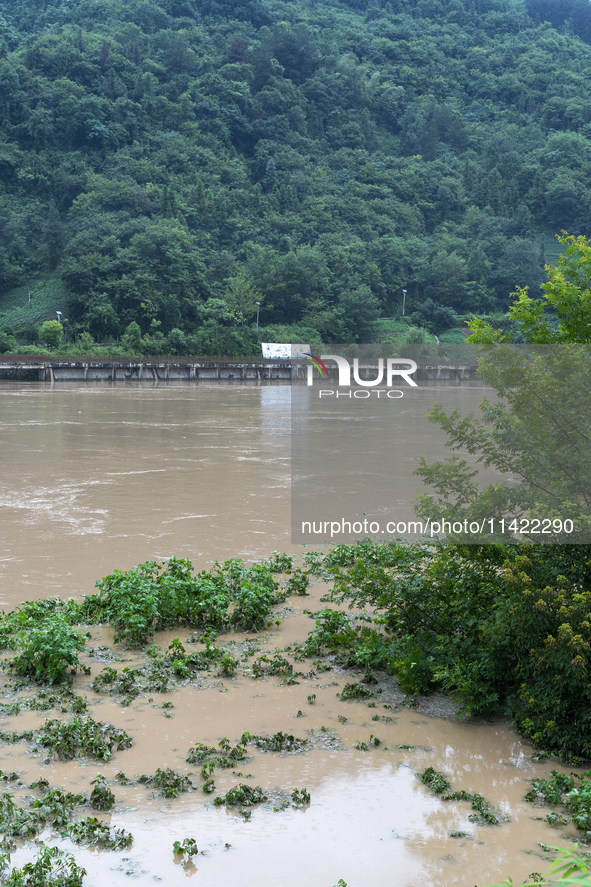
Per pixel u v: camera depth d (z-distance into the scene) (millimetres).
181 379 101188
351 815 5273
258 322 142625
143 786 5629
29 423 37500
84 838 4941
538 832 5102
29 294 143500
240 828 5109
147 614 8906
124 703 7023
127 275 135000
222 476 20609
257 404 54469
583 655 6141
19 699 7141
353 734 6512
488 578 7387
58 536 13609
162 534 13836
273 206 190125
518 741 6441
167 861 4742
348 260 167750
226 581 10414
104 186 173750
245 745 6234
